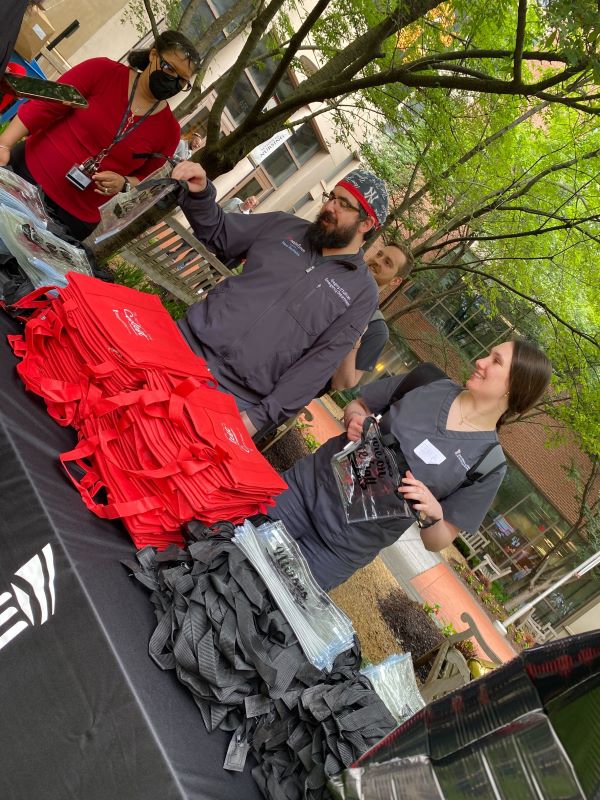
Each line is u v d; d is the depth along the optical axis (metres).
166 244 4.14
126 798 0.98
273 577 1.40
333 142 13.84
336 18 6.41
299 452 6.67
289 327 2.14
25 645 1.14
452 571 14.27
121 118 2.54
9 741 1.08
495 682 0.78
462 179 8.44
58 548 1.17
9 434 1.28
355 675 1.44
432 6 4.24
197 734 1.13
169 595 1.26
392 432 2.09
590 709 0.67
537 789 0.67
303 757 1.19
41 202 2.11
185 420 1.40
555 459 17.62
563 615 17.08
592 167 9.35
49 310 1.56
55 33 7.98
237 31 6.71
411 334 18.12
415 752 0.81
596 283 10.53
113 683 1.05
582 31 3.19
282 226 2.33
